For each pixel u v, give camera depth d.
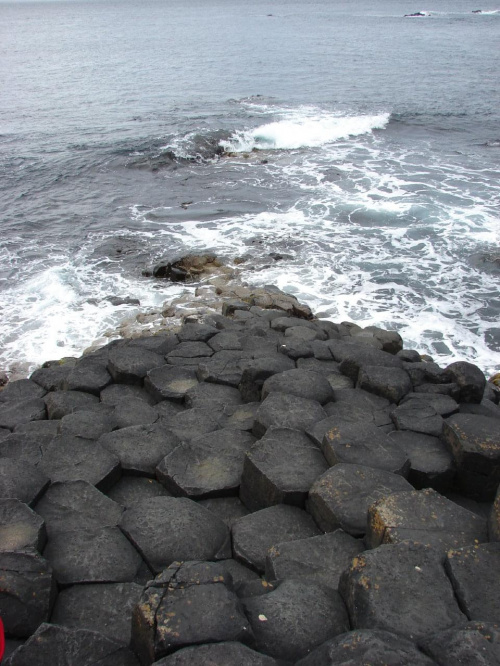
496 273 12.91
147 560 3.60
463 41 65.75
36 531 3.53
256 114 28.61
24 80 38.97
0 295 12.13
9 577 3.20
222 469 4.58
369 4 176.38
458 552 3.08
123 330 10.52
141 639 2.77
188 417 5.41
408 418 5.04
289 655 2.74
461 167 20.06
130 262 13.72
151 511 3.94
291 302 11.04
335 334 8.95
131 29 86.81
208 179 19.62
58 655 2.82
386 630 2.71
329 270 13.10
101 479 4.41
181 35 74.69
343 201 17.06
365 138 24.33
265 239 14.69
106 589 3.40
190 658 2.52
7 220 16.22
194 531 3.81
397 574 2.98
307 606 2.97
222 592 2.85
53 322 11.12
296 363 6.70
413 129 25.78
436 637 2.62
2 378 9.34
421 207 16.41
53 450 4.70
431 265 13.30
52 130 25.73
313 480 4.15
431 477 4.35
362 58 50.12
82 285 12.65
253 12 138.38
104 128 26.05
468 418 4.69
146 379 6.30
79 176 19.91
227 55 52.91
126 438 4.96
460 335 10.69
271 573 3.41
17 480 4.07
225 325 9.04
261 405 5.12
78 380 6.27
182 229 15.53
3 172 20.12
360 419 5.15
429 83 37.78
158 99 32.91
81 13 148.88
